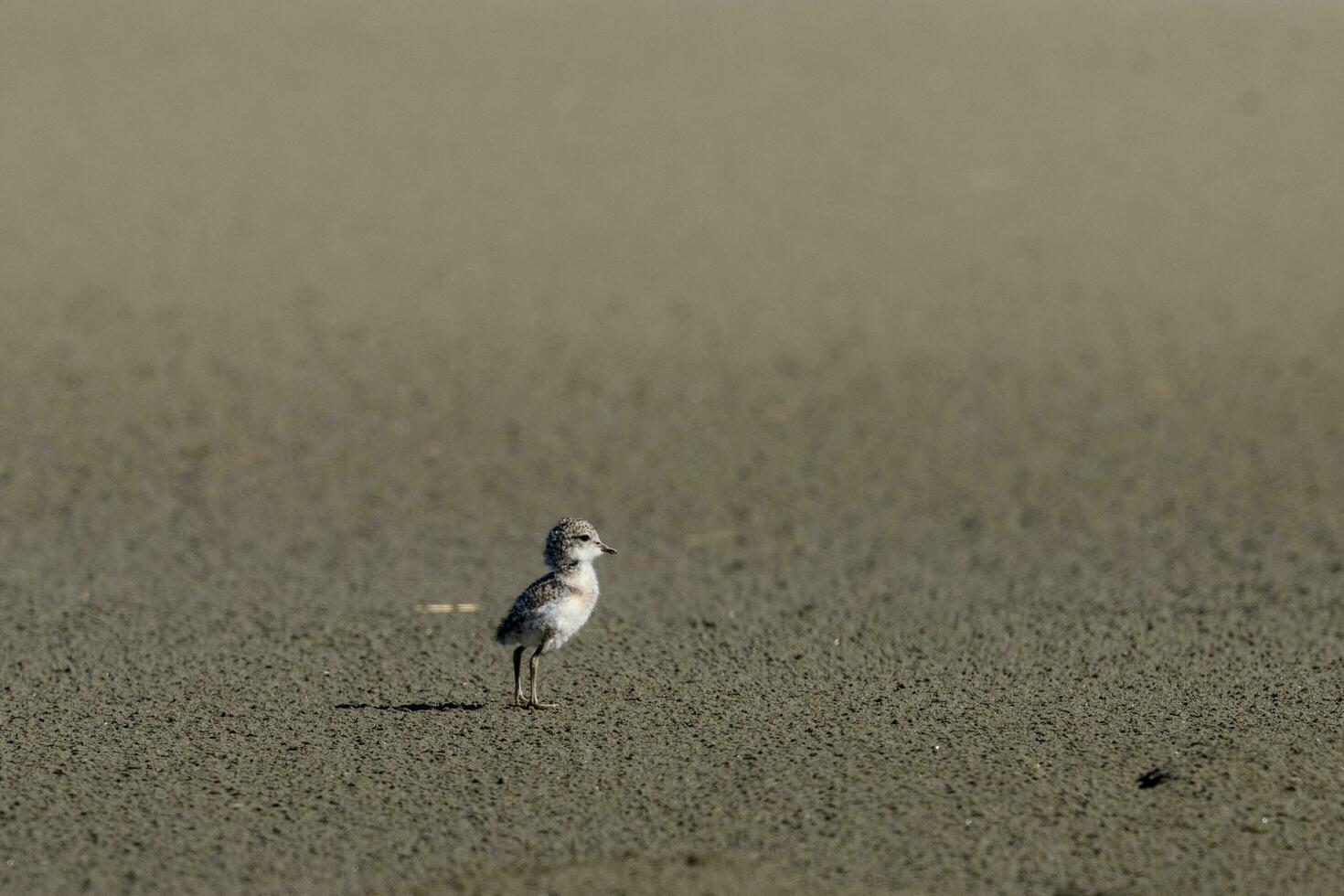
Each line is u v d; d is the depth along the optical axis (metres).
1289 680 9.29
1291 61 34.81
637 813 7.28
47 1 36.12
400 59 34.00
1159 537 13.73
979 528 14.09
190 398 18.05
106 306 21.53
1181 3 38.94
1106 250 25.34
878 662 9.84
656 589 12.14
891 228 26.34
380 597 11.77
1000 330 21.50
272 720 8.73
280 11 36.62
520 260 24.33
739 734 8.30
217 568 12.62
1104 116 31.92
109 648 10.27
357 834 7.16
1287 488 15.30
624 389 18.88
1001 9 38.38
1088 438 17.17
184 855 7.00
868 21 37.25
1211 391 18.91
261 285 22.73
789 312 22.20
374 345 20.34
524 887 6.50
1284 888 6.52
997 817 7.12
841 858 6.77
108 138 29.02
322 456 16.17
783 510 14.71
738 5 38.25
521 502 14.87
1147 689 9.12
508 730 8.46
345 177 27.89
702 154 29.73
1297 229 26.34
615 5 38.09
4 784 7.80
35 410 17.41
